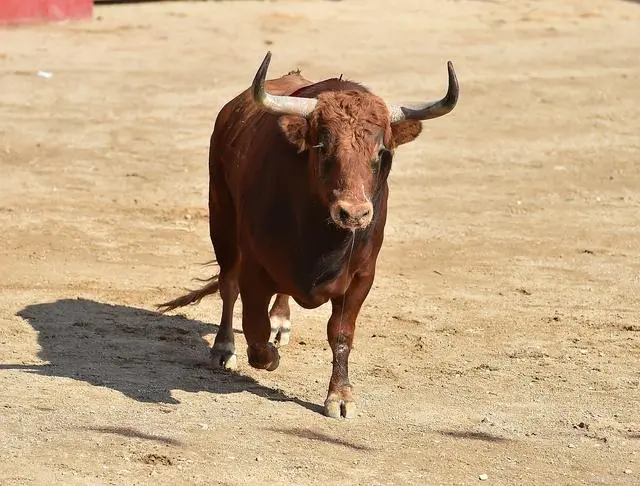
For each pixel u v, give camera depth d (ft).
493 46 253.03
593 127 187.32
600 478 67.10
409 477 66.18
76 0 273.33
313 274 73.61
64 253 119.03
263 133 78.74
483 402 80.02
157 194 145.89
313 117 70.23
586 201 147.54
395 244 126.93
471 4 313.53
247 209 77.10
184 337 93.40
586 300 107.76
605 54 244.01
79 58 231.71
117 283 108.78
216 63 230.07
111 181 151.74
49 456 66.54
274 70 222.89
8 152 163.94
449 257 122.31
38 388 78.54
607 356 91.45
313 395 80.48
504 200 147.43
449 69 72.74
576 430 74.95
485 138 180.04
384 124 70.38
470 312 102.99
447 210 142.41
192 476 64.69
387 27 275.80
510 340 95.04
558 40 260.83
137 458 66.85
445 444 71.67
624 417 77.61
